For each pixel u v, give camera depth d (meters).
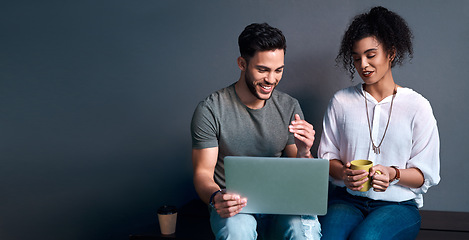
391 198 1.71
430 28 2.04
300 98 2.21
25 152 2.49
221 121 1.69
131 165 2.41
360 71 1.71
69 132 2.45
